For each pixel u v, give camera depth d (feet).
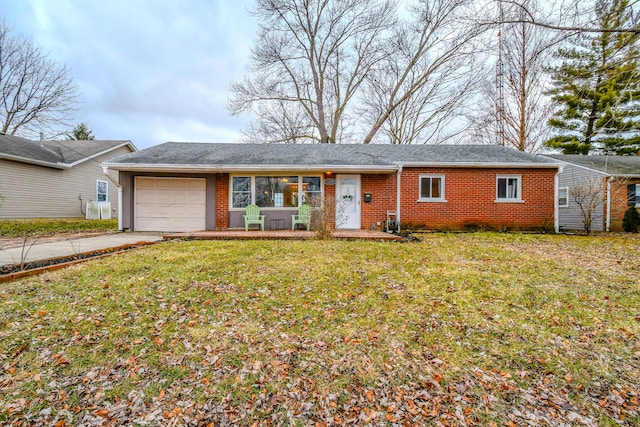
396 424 6.66
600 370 8.62
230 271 16.49
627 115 24.53
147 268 16.79
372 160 35.88
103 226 40.29
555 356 9.25
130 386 7.63
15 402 6.97
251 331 10.38
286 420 6.75
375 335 10.28
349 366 8.64
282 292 13.78
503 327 10.93
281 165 33.24
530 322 11.30
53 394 7.27
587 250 24.48
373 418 6.83
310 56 69.36
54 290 13.23
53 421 6.49
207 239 28.60
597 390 7.86
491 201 37.52
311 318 11.43
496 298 13.39
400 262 19.12
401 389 7.79
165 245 24.35
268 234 29.68
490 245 26.20
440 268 17.80
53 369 8.14
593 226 44.57
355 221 36.91
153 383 7.77
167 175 35.76
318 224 29.45
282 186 36.42
